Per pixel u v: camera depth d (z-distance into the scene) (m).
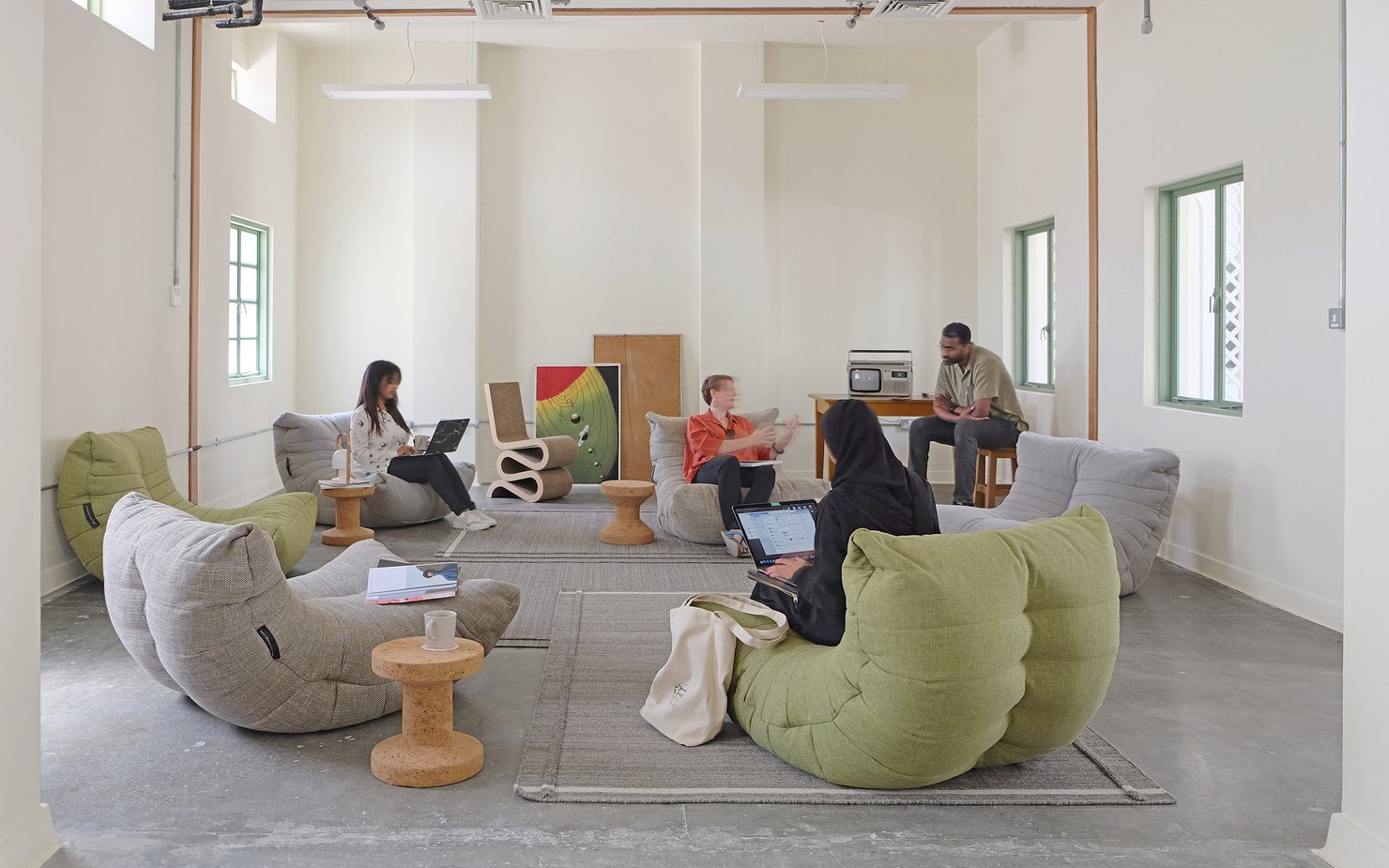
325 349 9.49
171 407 6.75
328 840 2.71
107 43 5.87
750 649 3.36
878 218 9.68
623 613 5.01
